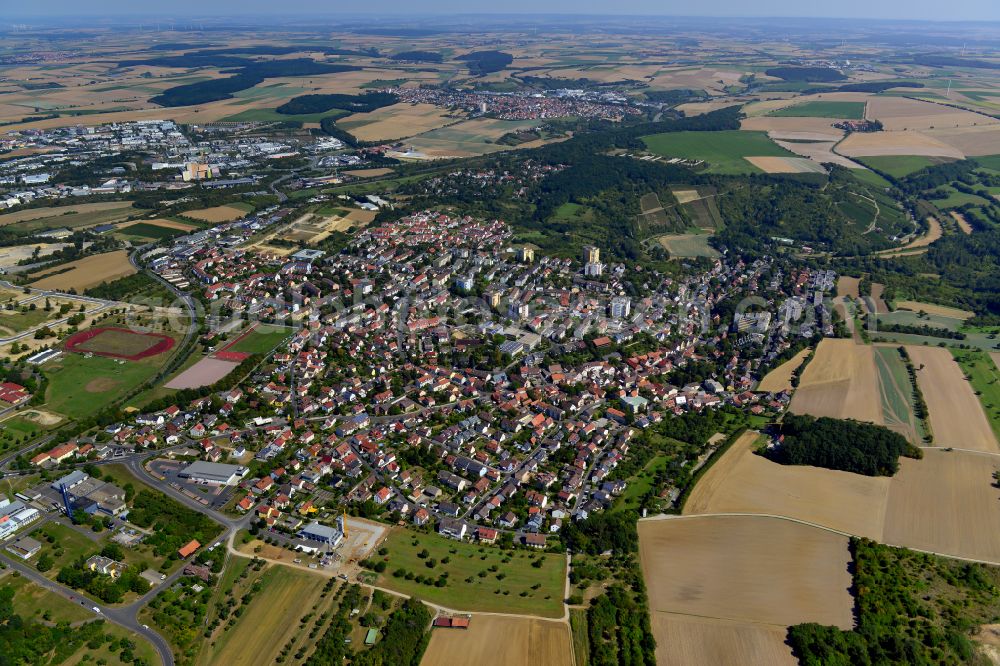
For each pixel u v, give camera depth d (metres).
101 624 183.50
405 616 187.25
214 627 183.88
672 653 180.62
